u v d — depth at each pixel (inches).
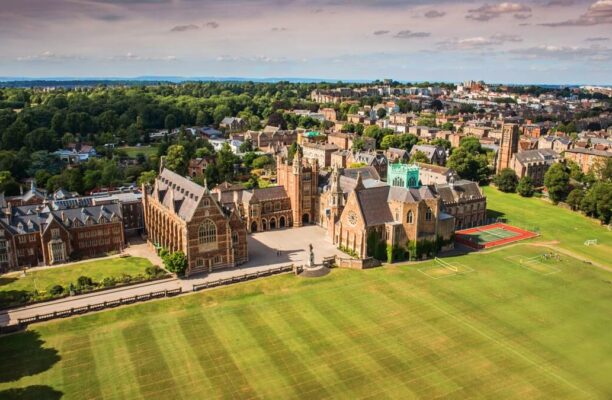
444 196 6983.3
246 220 6732.3
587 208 7623.0
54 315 4153.5
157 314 4279.0
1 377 3341.5
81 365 3496.6
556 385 3376.0
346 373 3452.3
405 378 3408.0
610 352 3814.0
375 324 4156.0
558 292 4896.7
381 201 5767.7
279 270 5255.9
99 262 5595.5
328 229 6437.0
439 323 4195.4
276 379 3368.6
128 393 3193.9
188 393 3206.2
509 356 3715.6
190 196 5452.8
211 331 3998.5
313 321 4190.5
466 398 3213.6
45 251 5462.6
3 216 5482.3
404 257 5713.6
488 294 4803.2
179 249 5398.6
